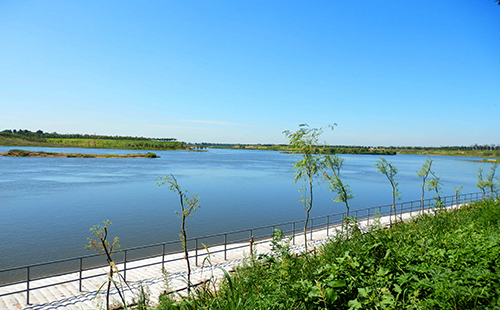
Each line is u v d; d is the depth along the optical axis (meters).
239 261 14.04
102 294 10.65
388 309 3.94
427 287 4.37
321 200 47.44
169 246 21.77
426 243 6.53
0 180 60.38
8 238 24.17
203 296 5.31
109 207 37.25
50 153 149.25
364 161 182.50
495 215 11.88
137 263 14.98
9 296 10.64
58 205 37.84
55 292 10.98
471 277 4.29
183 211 10.34
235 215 34.25
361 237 8.45
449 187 61.84
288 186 61.62
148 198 44.12
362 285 4.64
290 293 4.74
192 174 80.25
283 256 7.82
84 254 20.39
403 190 59.00
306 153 14.75
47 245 22.44
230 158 183.50
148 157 165.38
